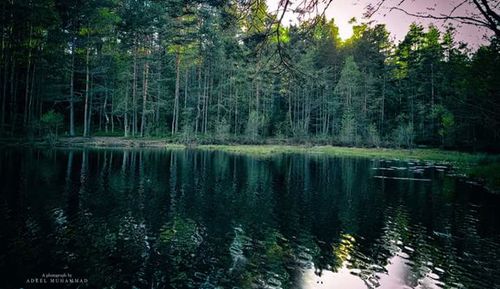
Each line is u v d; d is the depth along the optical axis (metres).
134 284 7.88
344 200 17.47
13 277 7.78
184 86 58.78
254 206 15.62
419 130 57.41
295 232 12.21
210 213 14.09
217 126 51.28
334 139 57.62
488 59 14.30
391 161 37.22
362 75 61.53
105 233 10.91
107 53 48.50
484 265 9.64
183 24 44.69
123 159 29.09
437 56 54.25
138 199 15.54
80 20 42.66
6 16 34.16
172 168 25.78
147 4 45.59
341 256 10.20
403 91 62.94
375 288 8.26
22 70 40.59
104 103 49.28
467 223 13.65
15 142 32.66
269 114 60.94
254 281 8.36
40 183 17.31
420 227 13.10
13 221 11.39
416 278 8.84
